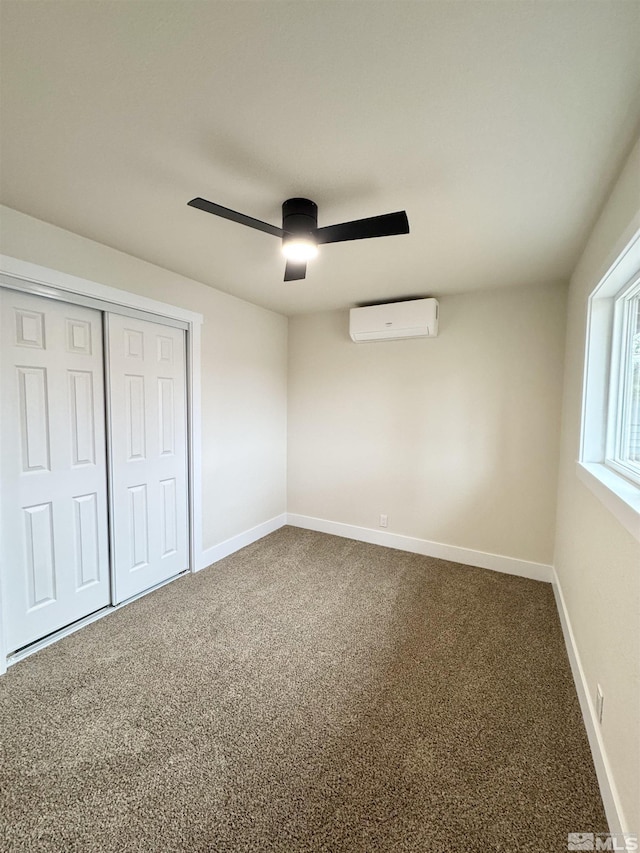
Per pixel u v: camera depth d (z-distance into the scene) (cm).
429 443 345
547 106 117
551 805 131
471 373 323
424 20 92
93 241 224
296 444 416
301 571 314
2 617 195
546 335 294
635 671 113
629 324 188
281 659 207
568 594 229
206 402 315
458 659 208
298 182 161
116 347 247
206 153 144
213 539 330
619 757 121
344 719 167
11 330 198
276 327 394
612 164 145
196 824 124
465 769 144
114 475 250
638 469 160
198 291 299
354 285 299
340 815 127
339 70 106
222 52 102
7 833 121
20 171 157
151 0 89
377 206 179
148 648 214
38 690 182
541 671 198
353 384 379
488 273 269
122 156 147
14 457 202
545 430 299
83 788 135
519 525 311
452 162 146
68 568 229
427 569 320
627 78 106
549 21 92
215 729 161
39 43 100
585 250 219
